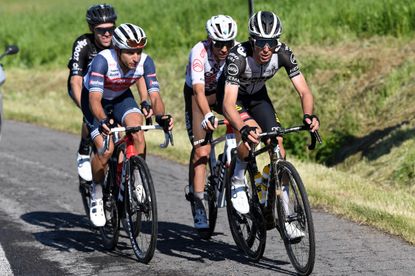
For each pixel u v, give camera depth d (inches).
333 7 1860.2
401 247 650.2
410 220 714.8
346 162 1208.2
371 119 1305.4
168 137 629.3
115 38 627.8
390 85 1341.0
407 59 1408.7
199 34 2113.7
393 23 1619.1
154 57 2098.9
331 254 634.8
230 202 648.4
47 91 2064.5
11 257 660.7
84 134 734.5
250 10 1144.2
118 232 671.1
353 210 765.9
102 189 685.9
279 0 2032.5
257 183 614.9
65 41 2465.6
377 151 1155.3
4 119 1689.2
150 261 639.1
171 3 2418.8
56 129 1514.5
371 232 702.5
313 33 1740.9
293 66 613.9
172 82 1825.8
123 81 661.3
